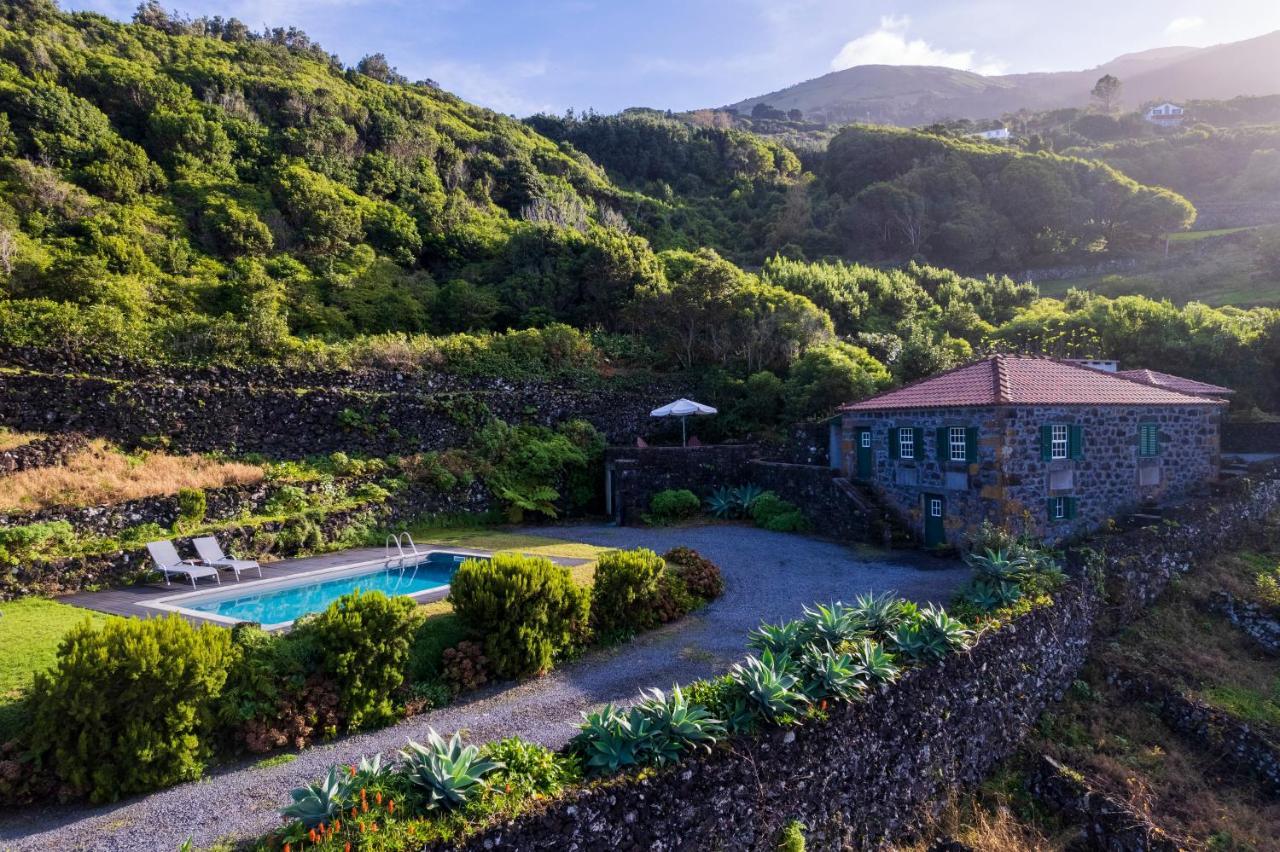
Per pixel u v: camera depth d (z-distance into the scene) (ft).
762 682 27.81
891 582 48.85
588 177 199.93
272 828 21.61
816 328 96.32
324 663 29.35
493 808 20.61
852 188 240.94
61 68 128.26
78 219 92.53
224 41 201.46
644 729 24.79
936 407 56.13
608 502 78.48
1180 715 38.58
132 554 45.62
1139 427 58.54
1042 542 50.11
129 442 57.93
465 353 84.74
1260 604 46.47
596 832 21.81
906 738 31.42
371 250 113.29
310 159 133.69
